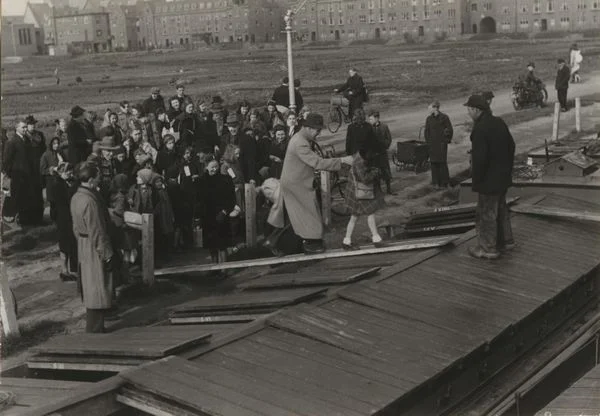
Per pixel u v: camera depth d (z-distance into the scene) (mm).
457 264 11805
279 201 12672
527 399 8625
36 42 133625
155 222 15102
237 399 7227
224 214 13969
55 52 136000
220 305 10508
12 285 14398
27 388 8656
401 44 127250
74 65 107562
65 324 12203
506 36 119062
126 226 14016
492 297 10422
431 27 129625
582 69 55125
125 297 13289
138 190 14844
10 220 18672
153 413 7469
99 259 10984
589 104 35406
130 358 8781
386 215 17984
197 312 10711
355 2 135375
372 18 134375
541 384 8883
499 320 9562
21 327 11844
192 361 8359
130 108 21547
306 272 12297
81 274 11094
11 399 8180
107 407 7742
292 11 23281
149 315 12375
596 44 91062
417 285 10828
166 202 15211
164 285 13664
